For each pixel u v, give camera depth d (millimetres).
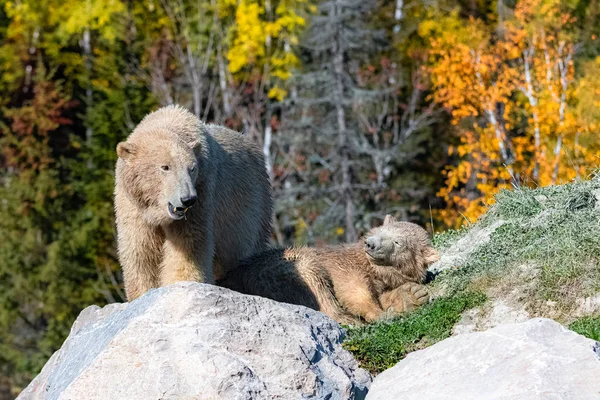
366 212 42500
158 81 46938
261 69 48156
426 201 46031
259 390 9156
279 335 9727
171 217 12086
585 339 9102
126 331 9711
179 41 48469
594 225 12305
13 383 41969
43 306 42531
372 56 48250
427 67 43844
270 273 13594
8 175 46719
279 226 44906
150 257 13047
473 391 8898
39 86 45844
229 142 14695
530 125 36625
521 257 12367
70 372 10242
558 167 34531
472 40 38375
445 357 9625
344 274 13547
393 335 11641
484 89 36812
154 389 9234
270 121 46469
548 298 11578
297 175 47156
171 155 12070
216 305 9859
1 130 47625
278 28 46469
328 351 10180
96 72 49219
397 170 46094
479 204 37312
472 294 12164
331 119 43812
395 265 13312
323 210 42594
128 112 44969
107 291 41875
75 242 42625
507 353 9172
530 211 13781
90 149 45344
